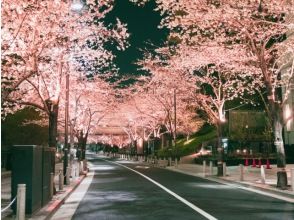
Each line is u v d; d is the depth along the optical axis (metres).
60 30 16.97
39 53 14.20
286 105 39.19
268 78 18.41
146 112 59.22
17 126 31.69
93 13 19.19
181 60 29.53
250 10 17.17
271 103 18.17
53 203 13.02
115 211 12.03
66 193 16.33
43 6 13.64
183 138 67.00
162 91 45.62
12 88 13.84
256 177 24.61
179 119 51.97
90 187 20.34
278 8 16.91
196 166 41.25
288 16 20.50
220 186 20.38
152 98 52.38
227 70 27.66
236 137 42.56
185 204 13.47
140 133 76.12
